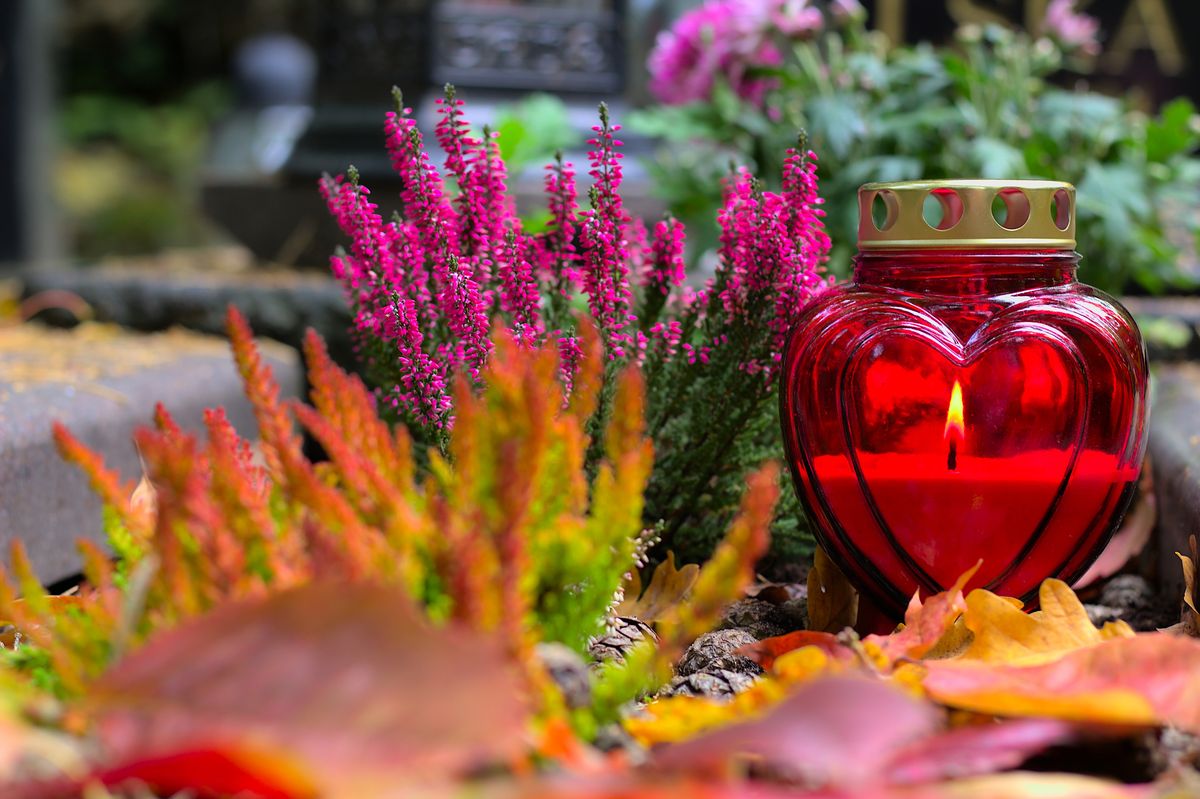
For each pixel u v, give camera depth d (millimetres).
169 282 1489
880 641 807
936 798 680
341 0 1768
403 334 882
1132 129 1398
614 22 1788
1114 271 1373
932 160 1327
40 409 1023
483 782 680
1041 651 794
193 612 704
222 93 7039
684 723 737
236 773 664
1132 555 1009
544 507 753
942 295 862
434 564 733
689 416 971
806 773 709
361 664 662
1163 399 1173
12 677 737
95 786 668
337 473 792
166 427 788
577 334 904
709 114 1370
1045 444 853
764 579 990
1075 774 741
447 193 919
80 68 7199
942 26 1968
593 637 834
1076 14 1978
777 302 931
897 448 859
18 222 4078
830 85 1364
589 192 911
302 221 1721
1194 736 764
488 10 1729
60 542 998
